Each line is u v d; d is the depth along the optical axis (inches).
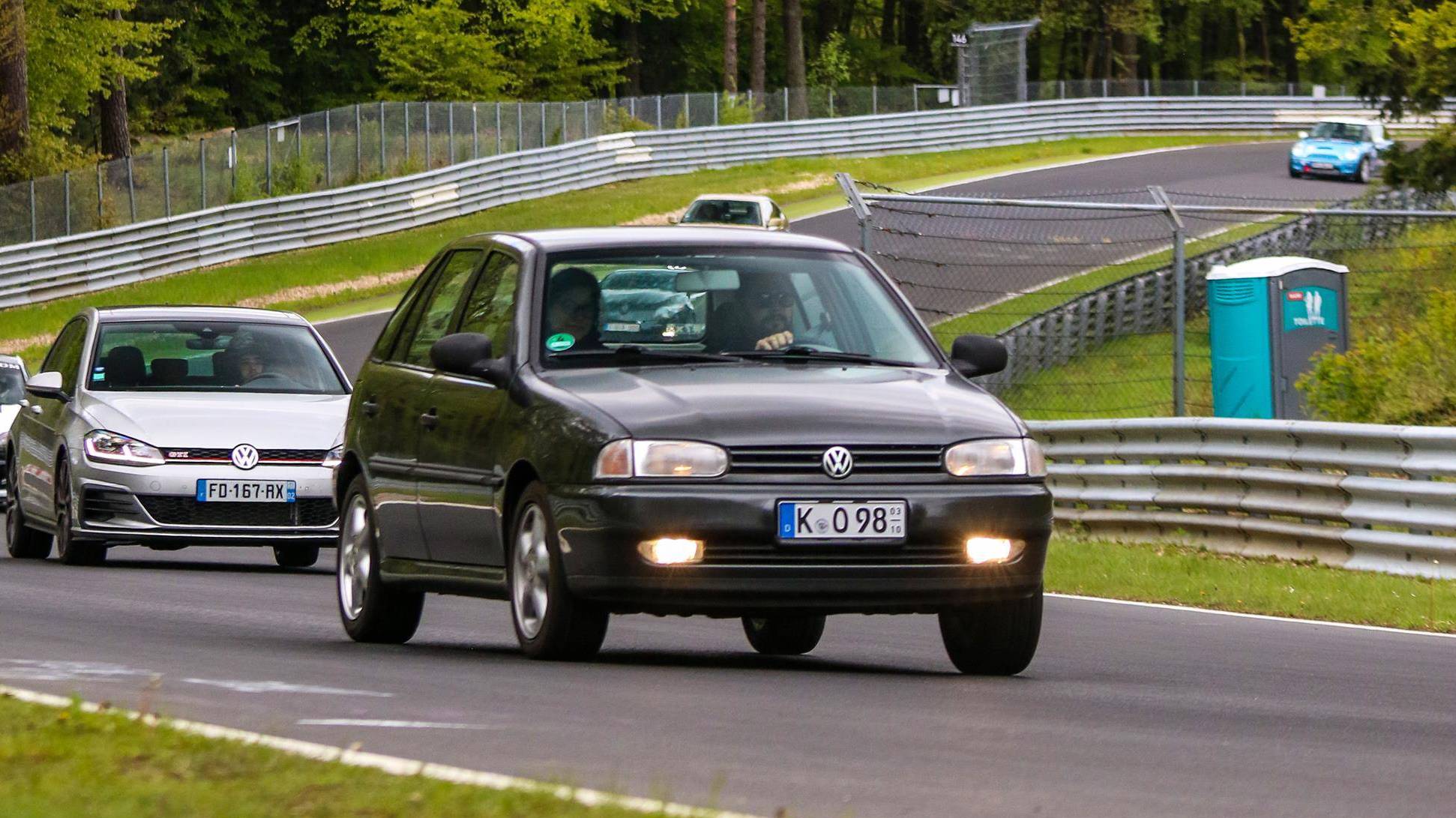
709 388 1150.3
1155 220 5600.4
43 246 5935.0
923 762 832.3
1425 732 999.0
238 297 5831.7
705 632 1491.1
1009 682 1156.5
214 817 642.2
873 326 1261.1
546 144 7859.3
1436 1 4997.5
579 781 756.0
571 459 1122.0
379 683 1051.3
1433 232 3117.6
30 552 2282.2
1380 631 1588.3
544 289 1238.9
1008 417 1166.3
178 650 1221.1
